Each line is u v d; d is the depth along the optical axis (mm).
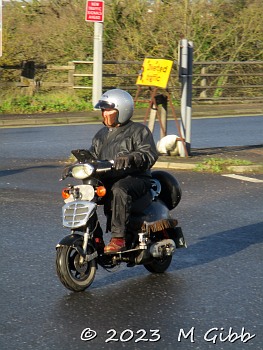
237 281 10078
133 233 9703
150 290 9633
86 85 33469
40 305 8969
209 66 34875
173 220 10039
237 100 35031
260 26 35875
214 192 16109
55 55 34781
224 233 12727
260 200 15398
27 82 32250
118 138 9859
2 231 12672
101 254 9570
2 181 17125
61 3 36375
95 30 30406
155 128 26797
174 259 11172
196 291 9609
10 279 10023
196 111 31359
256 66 36094
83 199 9242
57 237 12320
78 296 9344
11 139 23781
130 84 34000
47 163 19484
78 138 24094
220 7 35500
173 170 18672
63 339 7859
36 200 15195
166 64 19469
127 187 9445
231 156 20375
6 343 7727
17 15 36125
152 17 34781
